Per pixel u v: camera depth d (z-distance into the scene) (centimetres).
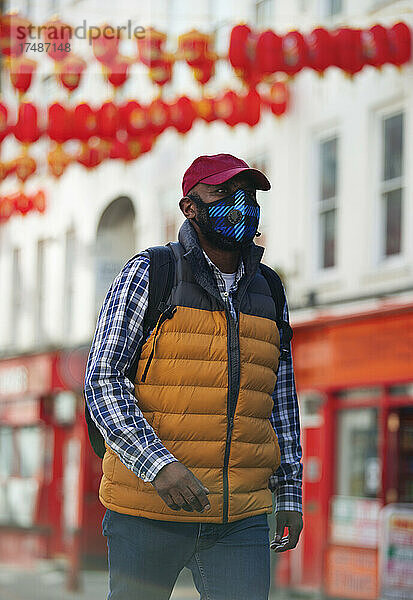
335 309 1859
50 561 2553
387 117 1805
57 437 2806
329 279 1891
